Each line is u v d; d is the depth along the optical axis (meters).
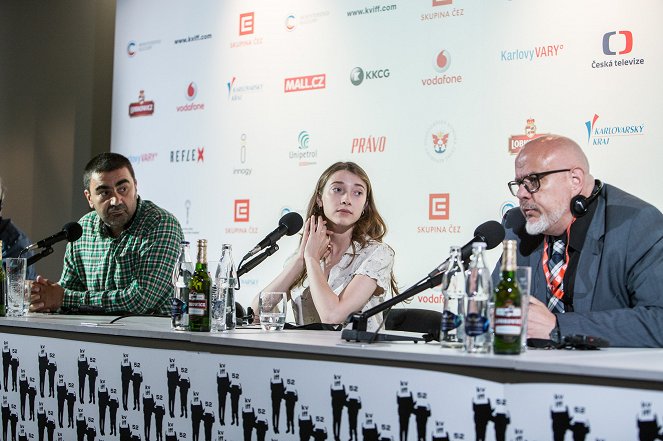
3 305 2.88
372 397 1.72
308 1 4.28
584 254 2.42
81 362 2.33
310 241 3.13
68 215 5.19
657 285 2.26
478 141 3.72
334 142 4.16
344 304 2.99
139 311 3.46
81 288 3.79
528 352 1.76
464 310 1.83
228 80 4.56
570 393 1.47
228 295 2.40
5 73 5.57
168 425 2.10
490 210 3.68
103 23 5.21
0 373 2.58
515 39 3.63
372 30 4.06
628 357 1.64
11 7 5.58
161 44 4.83
